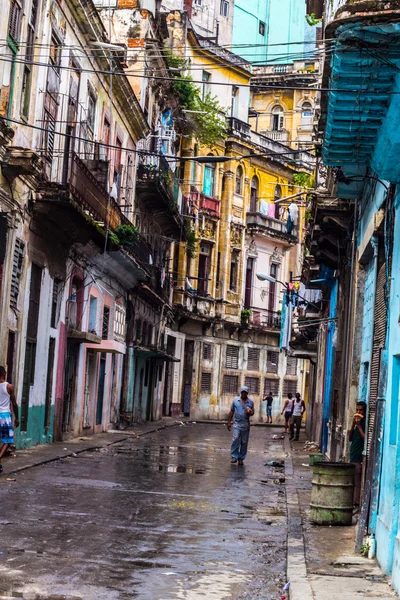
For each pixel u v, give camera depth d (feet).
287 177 201.16
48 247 72.13
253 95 207.41
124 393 119.85
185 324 173.99
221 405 185.37
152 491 49.78
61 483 49.83
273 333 199.72
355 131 32.81
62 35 73.72
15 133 60.64
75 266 83.56
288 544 35.35
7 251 60.54
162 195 124.36
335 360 74.95
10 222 60.95
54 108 71.97
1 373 53.52
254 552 34.32
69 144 78.23
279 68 213.46
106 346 92.38
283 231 199.62
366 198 49.88
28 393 68.08
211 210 177.99
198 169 172.14
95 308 95.20
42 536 33.63
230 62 180.55
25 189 63.82
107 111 96.17
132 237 96.99
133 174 116.26
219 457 79.25
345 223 62.23
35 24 65.46
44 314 72.18
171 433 117.08
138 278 115.85
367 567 31.12
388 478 30.71
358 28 25.81
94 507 41.93
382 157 33.24
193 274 173.78
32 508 40.04
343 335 66.18
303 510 45.68
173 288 165.48
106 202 83.10
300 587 27.30
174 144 148.56
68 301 81.46
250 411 72.84
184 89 152.05
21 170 59.41
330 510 41.06
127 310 118.73
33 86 65.05
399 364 31.07
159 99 135.33
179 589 27.22
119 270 104.17
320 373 106.01
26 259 65.51
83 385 89.45
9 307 61.46
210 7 203.92
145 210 130.11
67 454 66.69
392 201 35.83
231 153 182.09
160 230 144.97
